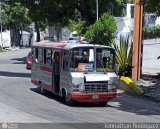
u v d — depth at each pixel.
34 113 16.73
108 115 16.84
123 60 28.34
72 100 19.19
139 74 28.16
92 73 19.17
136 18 28.12
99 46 19.48
